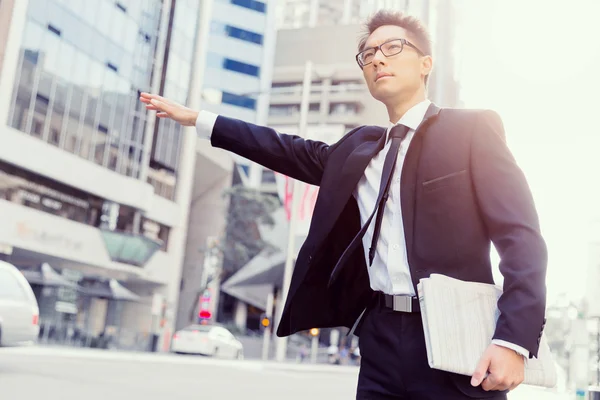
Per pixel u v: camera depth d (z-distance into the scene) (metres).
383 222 1.94
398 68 2.05
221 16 62.69
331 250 2.10
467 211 1.83
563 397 11.20
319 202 2.09
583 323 8.73
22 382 8.85
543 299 1.60
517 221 1.72
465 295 1.71
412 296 1.83
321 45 73.12
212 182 51.94
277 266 53.47
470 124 1.88
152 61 37.12
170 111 2.38
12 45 27.77
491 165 1.81
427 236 1.83
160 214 40.03
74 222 32.19
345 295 2.09
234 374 16.17
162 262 40.25
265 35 64.19
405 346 1.82
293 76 72.75
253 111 62.50
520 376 1.58
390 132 2.02
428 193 1.85
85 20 31.83
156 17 37.34
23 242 29.09
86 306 37.12
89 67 32.44
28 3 28.33
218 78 61.66
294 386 13.60
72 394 8.09
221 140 2.32
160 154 39.97
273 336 49.47
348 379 18.83
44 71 29.64
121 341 32.19
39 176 30.36
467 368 1.63
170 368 16.19
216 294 51.94
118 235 34.19
